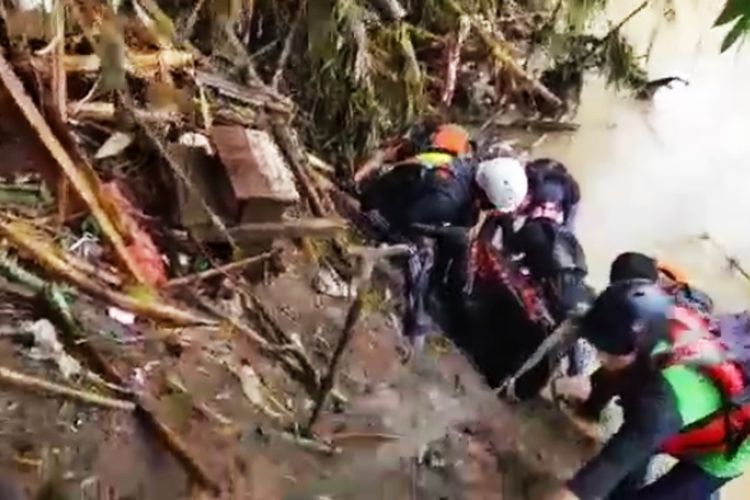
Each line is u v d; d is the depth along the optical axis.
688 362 4.72
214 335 5.04
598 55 7.81
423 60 7.27
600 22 8.49
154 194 5.39
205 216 5.29
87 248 5.01
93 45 5.66
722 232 6.95
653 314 4.84
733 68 8.37
